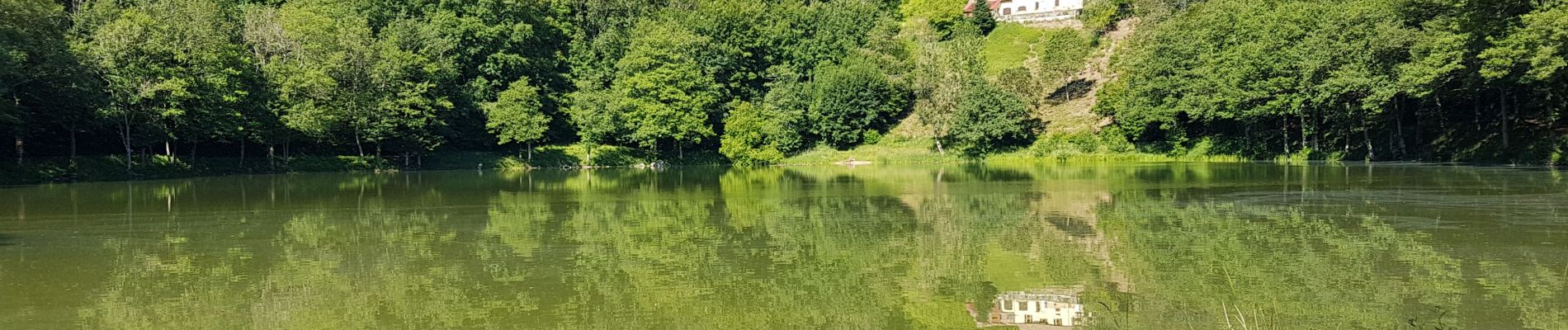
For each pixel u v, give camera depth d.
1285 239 19.59
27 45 44.62
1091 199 31.05
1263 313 12.24
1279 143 71.69
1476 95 53.16
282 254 18.53
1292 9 66.81
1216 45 74.56
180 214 27.33
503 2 85.94
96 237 21.56
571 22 100.69
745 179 49.78
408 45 76.06
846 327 11.95
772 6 107.19
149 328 11.88
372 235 21.72
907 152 83.56
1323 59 57.75
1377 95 52.75
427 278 15.60
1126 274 15.55
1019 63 107.62
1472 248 17.73
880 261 17.41
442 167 72.19
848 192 36.12
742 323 12.23
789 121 85.12
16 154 50.59
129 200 32.75
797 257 17.98
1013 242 19.97
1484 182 34.44
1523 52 41.97
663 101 80.94
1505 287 13.70
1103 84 94.25
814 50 98.81
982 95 81.00
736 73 92.94
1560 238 18.73
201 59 55.69
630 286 14.78
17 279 15.59
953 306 13.17
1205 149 74.69
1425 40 51.22
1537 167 44.12
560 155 79.50
